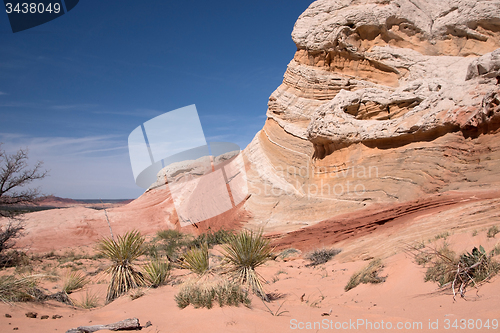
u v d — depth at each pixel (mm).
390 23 27375
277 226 20484
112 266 7312
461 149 17719
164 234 23312
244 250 6129
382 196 18984
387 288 6160
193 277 6648
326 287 7703
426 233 10430
